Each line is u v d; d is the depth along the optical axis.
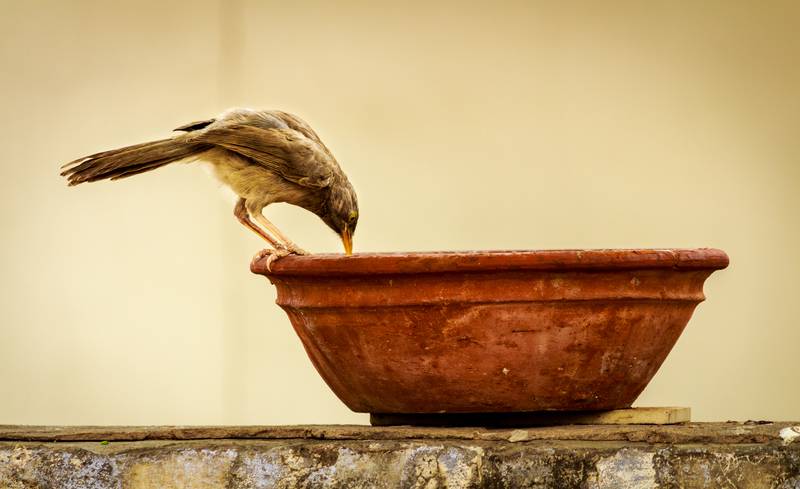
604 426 6.36
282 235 8.27
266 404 12.55
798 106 12.62
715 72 12.65
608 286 6.14
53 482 6.20
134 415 12.62
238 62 12.46
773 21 12.64
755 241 12.65
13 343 12.64
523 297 6.06
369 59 12.52
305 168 8.19
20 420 12.60
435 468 5.92
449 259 6.03
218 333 12.61
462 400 6.32
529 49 12.58
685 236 12.59
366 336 6.29
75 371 12.65
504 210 12.50
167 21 12.54
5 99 12.64
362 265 6.13
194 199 12.68
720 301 12.71
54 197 12.68
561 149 12.55
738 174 12.63
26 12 12.64
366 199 12.43
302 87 12.48
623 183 12.58
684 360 12.73
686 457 5.86
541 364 6.19
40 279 12.70
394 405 6.49
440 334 6.16
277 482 6.05
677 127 12.62
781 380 12.70
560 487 5.86
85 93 12.59
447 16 12.57
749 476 5.86
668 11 12.63
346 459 6.02
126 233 12.70
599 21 12.62
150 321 12.66
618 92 12.59
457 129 12.52
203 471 6.11
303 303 6.45
